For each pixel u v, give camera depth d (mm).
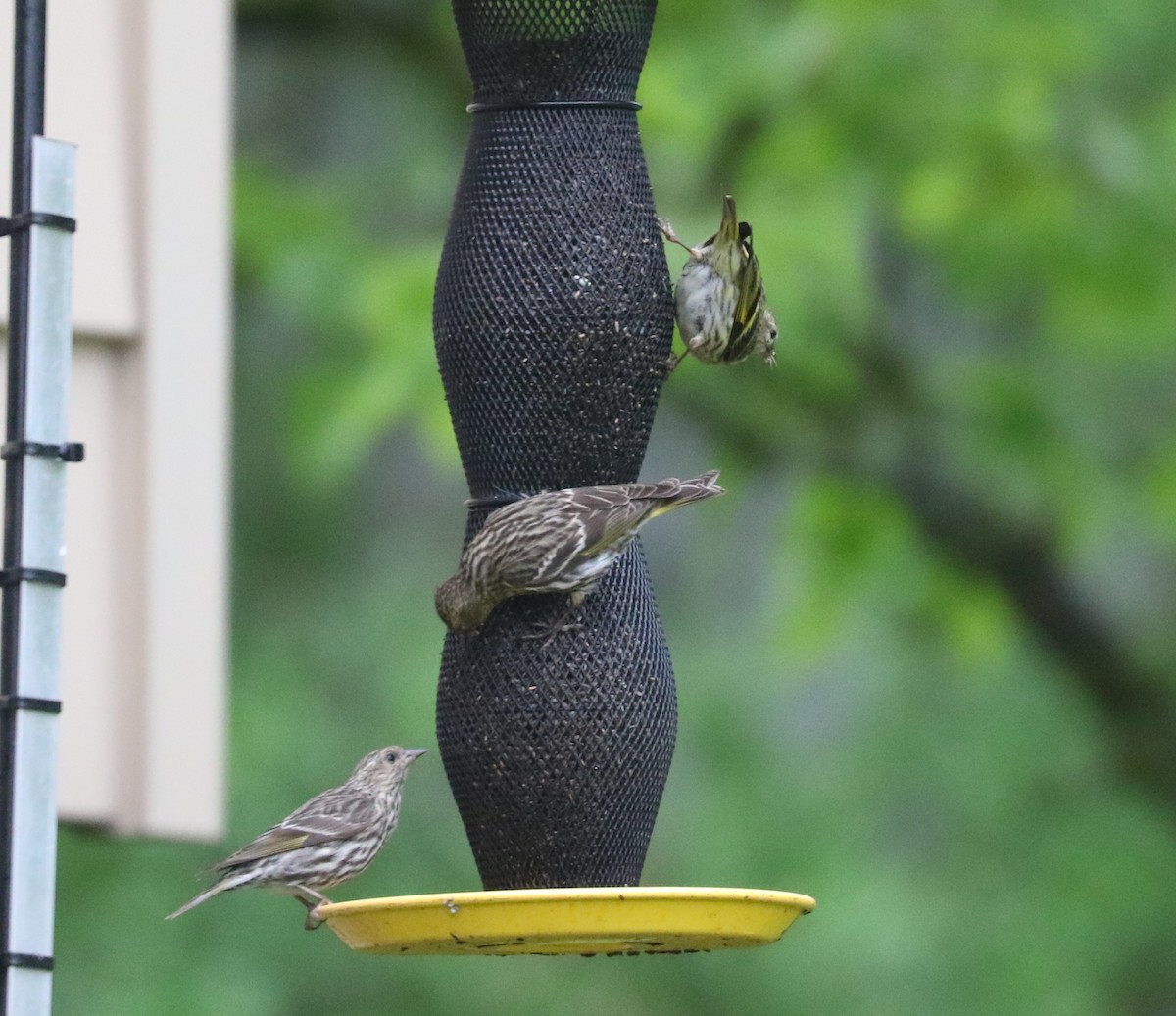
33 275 6785
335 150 20328
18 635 6637
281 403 19812
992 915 18188
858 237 15867
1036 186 16172
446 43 18891
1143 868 18422
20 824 6570
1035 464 17281
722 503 18141
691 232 14641
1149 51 17609
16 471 6734
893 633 18938
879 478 17734
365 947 7941
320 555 19844
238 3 18969
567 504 8391
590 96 8758
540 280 8680
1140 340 17016
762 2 16438
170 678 8875
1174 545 18969
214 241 9125
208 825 8906
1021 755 18891
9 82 8594
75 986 16484
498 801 8570
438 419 14852
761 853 18203
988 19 15898
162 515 8922
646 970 18094
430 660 18562
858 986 17781
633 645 8648
